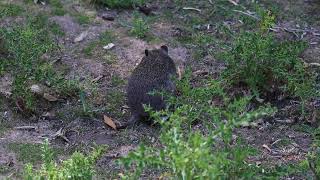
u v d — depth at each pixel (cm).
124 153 710
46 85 827
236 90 821
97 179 658
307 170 658
